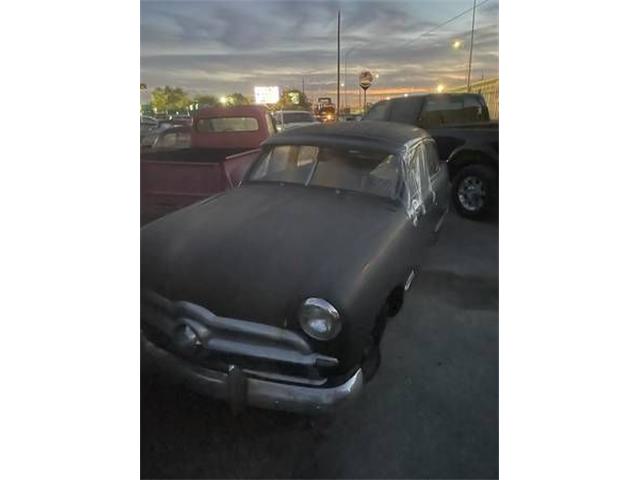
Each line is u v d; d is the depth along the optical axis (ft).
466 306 6.14
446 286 6.18
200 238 5.39
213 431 5.50
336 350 4.79
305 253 5.14
